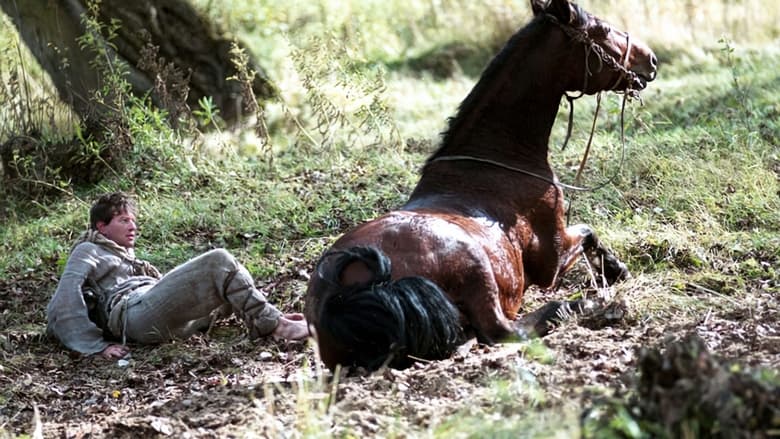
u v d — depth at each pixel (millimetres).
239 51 18406
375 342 8633
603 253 12102
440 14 26750
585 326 10297
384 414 7695
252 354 11039
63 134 18578
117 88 17906
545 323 10109
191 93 20906
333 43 21234
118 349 11242
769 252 12766
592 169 16016
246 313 11156
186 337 11500
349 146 18672
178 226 15430
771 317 10188
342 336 8656
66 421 9391
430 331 8555
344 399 8008
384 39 26109
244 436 7574
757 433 5801
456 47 25359
